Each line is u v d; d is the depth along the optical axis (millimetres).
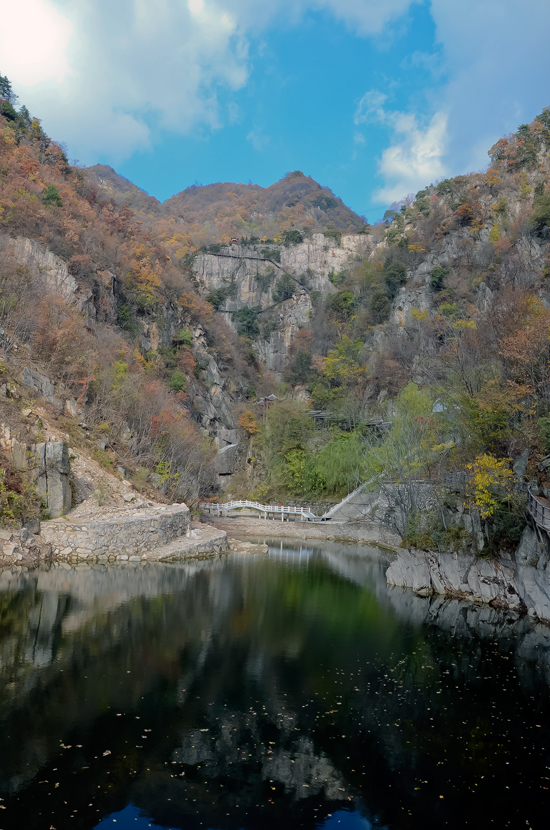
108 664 19594
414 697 18203
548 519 25859
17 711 15797
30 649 20516
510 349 35062
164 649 21406
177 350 97812
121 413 57000
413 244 131000
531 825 11938
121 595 29109
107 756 13805
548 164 132875
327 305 141625
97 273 80375
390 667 20828
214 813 11930
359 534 59125
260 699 17500
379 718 16594
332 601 30891
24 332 53594
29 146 93750
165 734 15023
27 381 47000
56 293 65438
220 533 48062
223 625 25062
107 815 11617
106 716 15820
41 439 40000
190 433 66938
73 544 36656
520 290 65250
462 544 32188
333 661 21219
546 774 13945
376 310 121000
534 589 28250
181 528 45656
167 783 12883
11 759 13469
